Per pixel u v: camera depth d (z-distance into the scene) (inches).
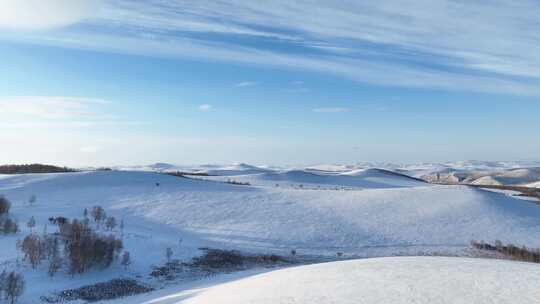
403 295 489.7
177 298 716.7
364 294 508.4
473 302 447.2
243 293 607.2
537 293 467.8
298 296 532.1
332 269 714.2
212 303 580.7
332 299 500.1
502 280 536.4
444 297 470.9
